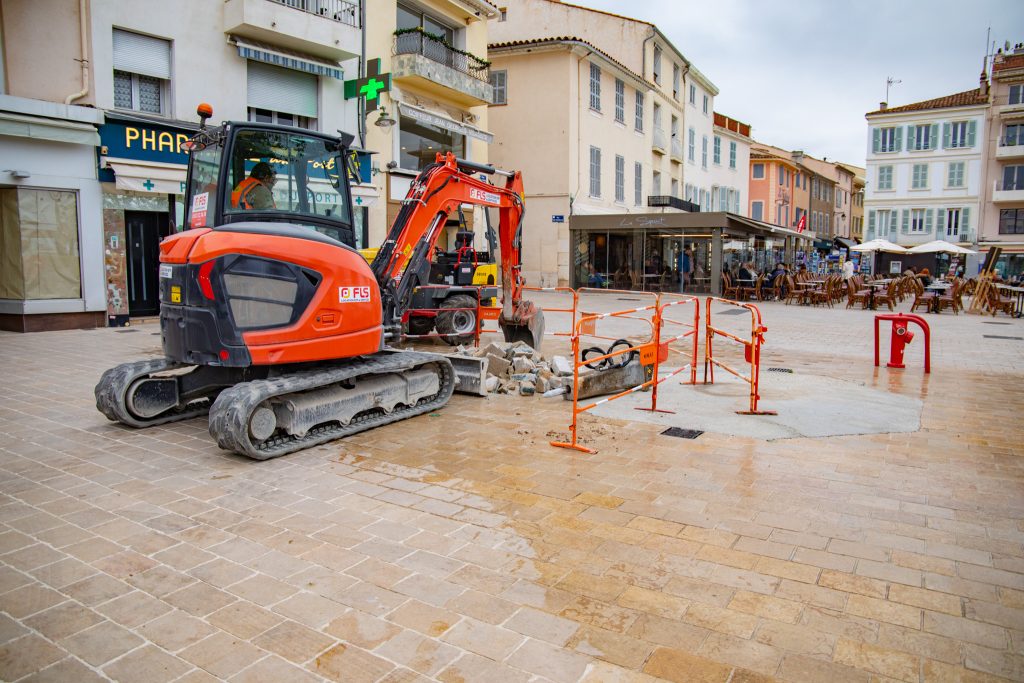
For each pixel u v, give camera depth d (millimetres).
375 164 19469
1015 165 42188
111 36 13312
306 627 3113
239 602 3328
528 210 27781
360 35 18266
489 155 28219
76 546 3939
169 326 5988
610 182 30344
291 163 6484
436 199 8680
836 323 17047
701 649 2959
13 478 5086
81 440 6074
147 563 3730
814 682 2736
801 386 8672
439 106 22188
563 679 2742
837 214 66938
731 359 11164
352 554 3848
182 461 5512
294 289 5848
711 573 3652
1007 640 3037
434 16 21859
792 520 4363
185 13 14414
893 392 8492
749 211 50844
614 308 19953
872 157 45781
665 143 35844
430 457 5652
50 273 12922
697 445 6020
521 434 6367
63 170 12789
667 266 28641
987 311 20516
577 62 27094
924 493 4863
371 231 19516
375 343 6496
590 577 3600
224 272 5520
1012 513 4500
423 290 11875
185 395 6773
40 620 3158
